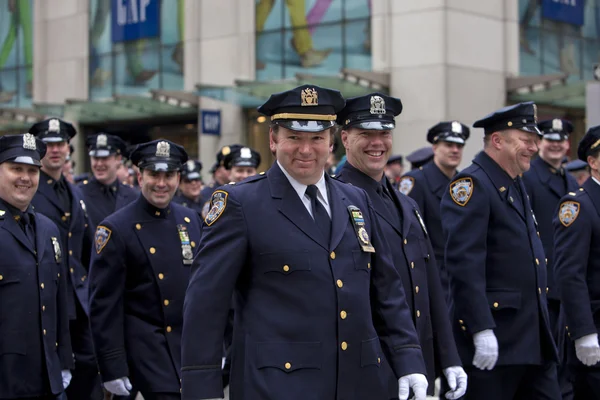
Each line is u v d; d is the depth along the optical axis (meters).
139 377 5.72
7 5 26.94
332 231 3.73
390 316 3.89
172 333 5.85
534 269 5.43
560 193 7.52
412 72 18.67
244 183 3.78
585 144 5.81
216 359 3.56
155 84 23.53
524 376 5.47
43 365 5.42
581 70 21.58
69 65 25.56
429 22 18.45
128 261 5.85
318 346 3.57
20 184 5.44
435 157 7.91
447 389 5.34
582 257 5.61
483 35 19.12
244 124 21.66
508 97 19.56
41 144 5.59
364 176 4.94
